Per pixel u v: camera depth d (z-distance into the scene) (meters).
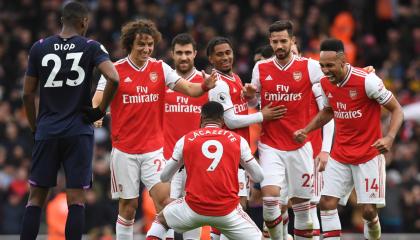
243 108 22.81
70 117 19.95
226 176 20.64
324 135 23.25
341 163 22.45
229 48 22.62
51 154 20.05
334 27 45.16
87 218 32.88
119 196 22.58
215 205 20.55
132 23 22.25
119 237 22.67
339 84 22.08
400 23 47.62
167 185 22.33
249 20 44.38
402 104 41.41
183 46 23.06
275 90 22.73
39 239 31.56
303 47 42.97
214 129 20.95
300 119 22.80
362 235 31.39
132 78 22.27
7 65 43.31
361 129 22.19
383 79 42.72
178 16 43.31
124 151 22.34
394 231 35.16
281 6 46.53
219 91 22.38
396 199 35.41
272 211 22.47
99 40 42.69
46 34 44.31
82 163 20.00
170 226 20.98
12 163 37.28
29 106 20.30
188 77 23.22
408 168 37.00
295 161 22.81
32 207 20.22
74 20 20.25
